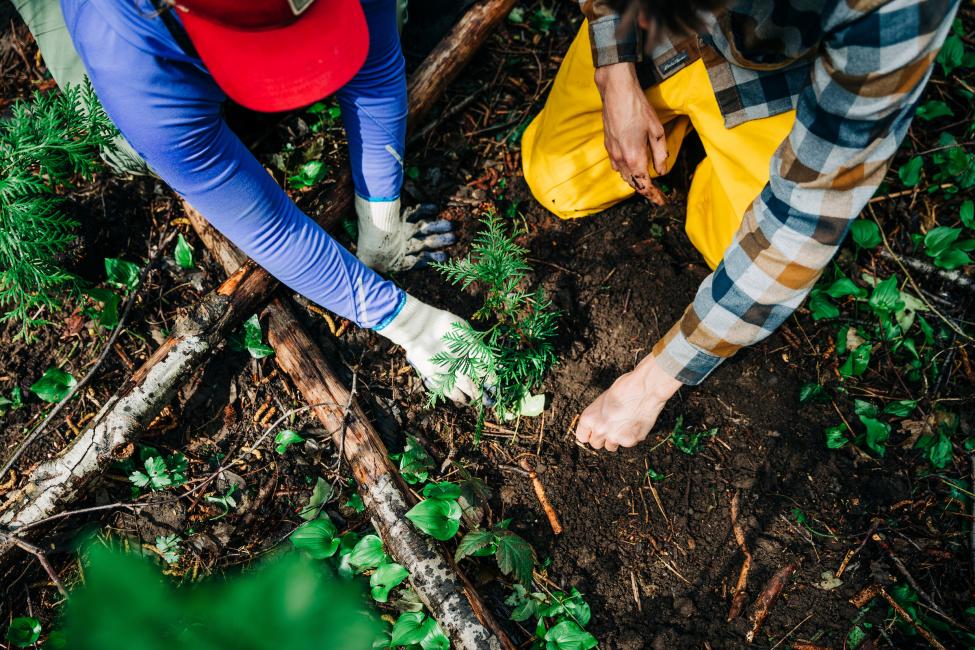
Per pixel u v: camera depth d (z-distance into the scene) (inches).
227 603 80.8
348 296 83.7
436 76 103.8
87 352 95.9
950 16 44.9
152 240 101.8
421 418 93.8
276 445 91.6
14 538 79.2
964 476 90.4
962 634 81.4
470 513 86.7
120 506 86.2
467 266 87.4
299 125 107.2
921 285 101.9
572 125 93.1
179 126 62.8
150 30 55.8
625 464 92.4
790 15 56.4
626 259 101.9
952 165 102.5
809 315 99.5
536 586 85.0
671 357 75.5
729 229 87.6
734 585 86.7
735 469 92.3
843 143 52.3
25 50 112.1
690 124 100.7
